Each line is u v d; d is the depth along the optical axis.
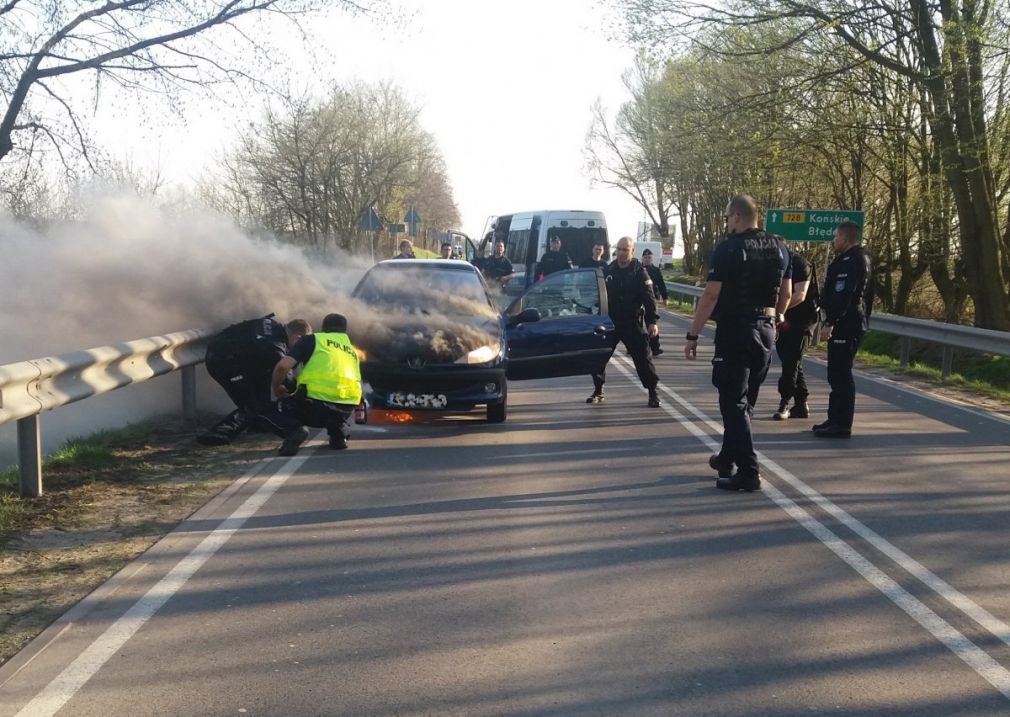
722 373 7.74
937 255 24.00
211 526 6.61
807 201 29.53
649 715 3.88
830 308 9.96
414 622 4.88
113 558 5.91
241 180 38.97
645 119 42.03
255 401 9.48
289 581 5.50
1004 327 19.97
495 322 10.81
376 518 6.82
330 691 4.09
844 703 3.99
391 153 44.50
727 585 5.46
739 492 7.66
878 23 20.08
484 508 7.11
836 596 5.29
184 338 9.63
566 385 14.41
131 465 8.45
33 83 16.53
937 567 5.81
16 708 3.93
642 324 11.95
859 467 8.65
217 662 4.39
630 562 5.86
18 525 6.57
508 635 4.71
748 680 4.21
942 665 4.38
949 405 12.87
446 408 10.28
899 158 24.52
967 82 18.83
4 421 6.57
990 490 7.80
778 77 22.52
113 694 4.06
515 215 30.91
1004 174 21.88
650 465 8.65
